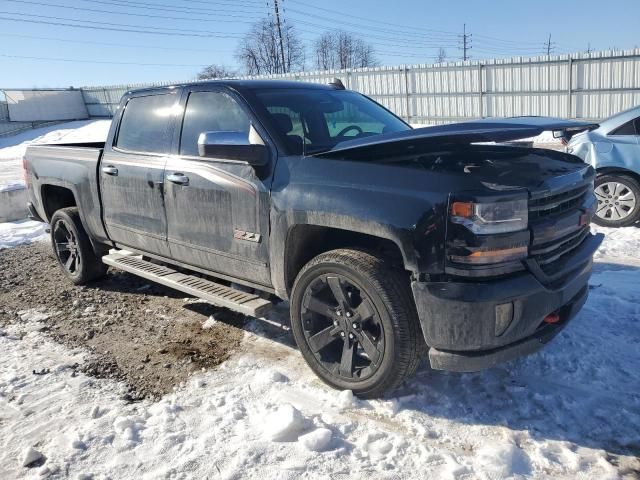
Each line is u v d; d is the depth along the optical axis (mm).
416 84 24141
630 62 18719
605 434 2836
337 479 2559
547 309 2934
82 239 5352
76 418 3139
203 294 3910
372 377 3107
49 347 4137
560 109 20609
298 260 3496
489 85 22094
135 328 4445
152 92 4570
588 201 3459
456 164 3174
